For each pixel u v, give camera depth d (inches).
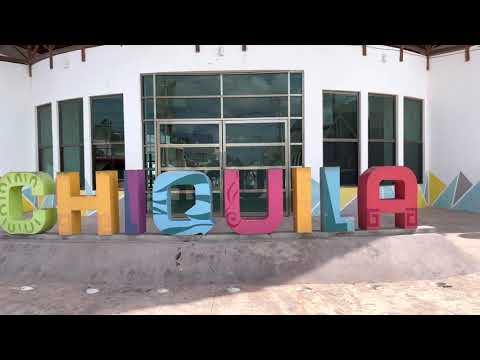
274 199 263.4
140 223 267.9
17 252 255.3
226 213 261.3
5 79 482.3
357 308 184.7
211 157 420.5
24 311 184.1
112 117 439.8
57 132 471.5
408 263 244.2
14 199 276.5
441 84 496.7
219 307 187.5
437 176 506.3
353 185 449.1
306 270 236.2
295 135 422.3
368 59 445.1
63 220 268.8
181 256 243.0
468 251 279.1
